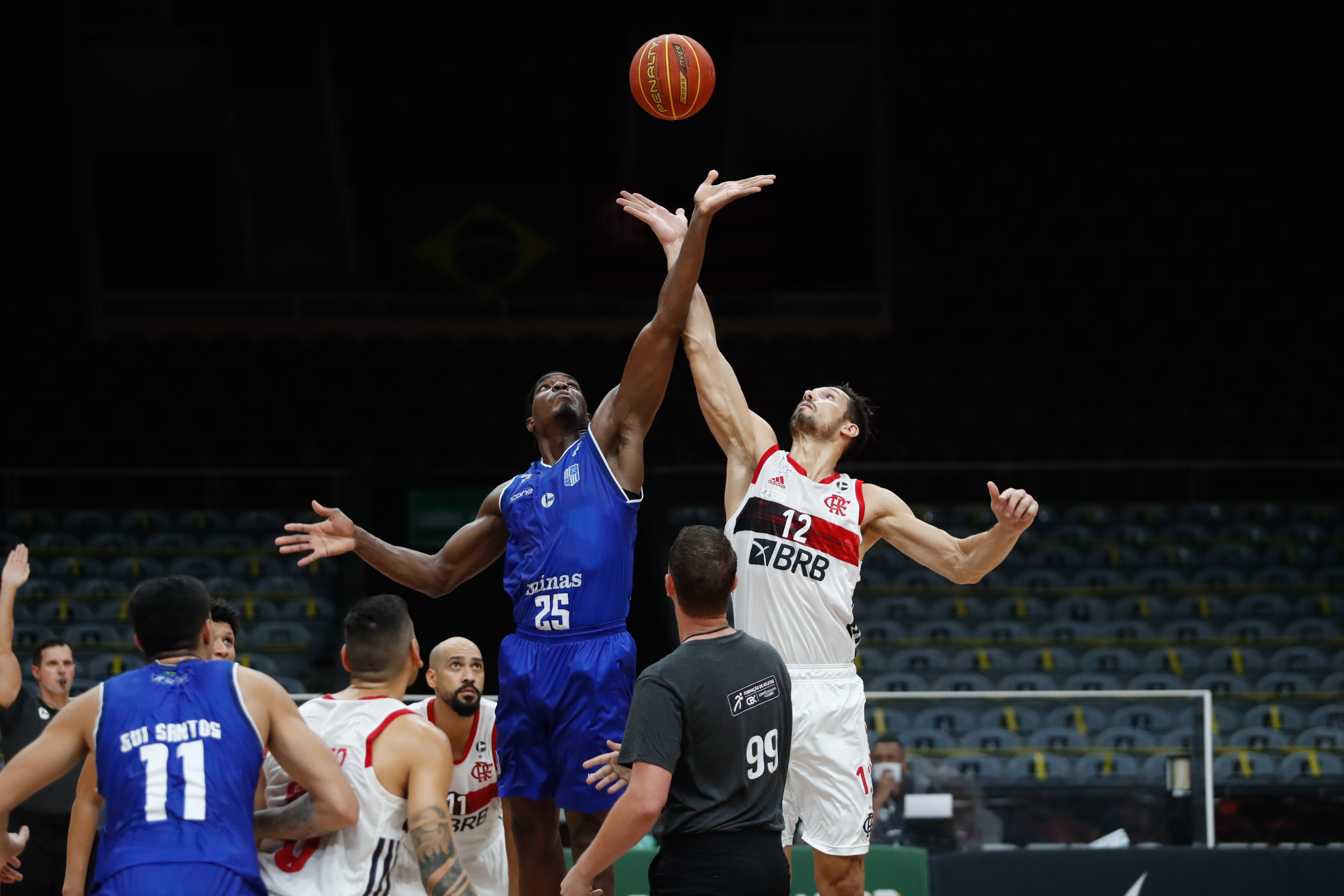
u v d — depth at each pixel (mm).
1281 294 19578
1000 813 7426
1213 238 20328
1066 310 19547
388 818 3818
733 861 3705
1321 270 19859
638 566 14008
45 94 20328
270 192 20391
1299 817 9133
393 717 3865
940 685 11797
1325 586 13820
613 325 19594
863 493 4707
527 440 16750
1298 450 16734
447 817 3781
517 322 19594
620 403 4387
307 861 3789
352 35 21266
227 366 18000
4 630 5629
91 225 19875
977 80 21750
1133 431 17047
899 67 21266
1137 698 7629
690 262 4301
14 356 18078
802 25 20953
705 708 3727
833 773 4438
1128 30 22031
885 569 13891
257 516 14703
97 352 18234
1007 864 7051
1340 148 21109
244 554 13992
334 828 3666
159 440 16469
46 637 12078
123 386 17578
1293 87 21562
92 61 20328
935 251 20328
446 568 4684
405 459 16359
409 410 17234
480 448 16547
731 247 19297
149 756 3518
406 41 21328
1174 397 17781
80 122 20156
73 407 17109
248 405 17281
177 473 13922
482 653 13141
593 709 4168
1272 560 14391
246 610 12914
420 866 3727
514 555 4395
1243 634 12992
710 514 14469
